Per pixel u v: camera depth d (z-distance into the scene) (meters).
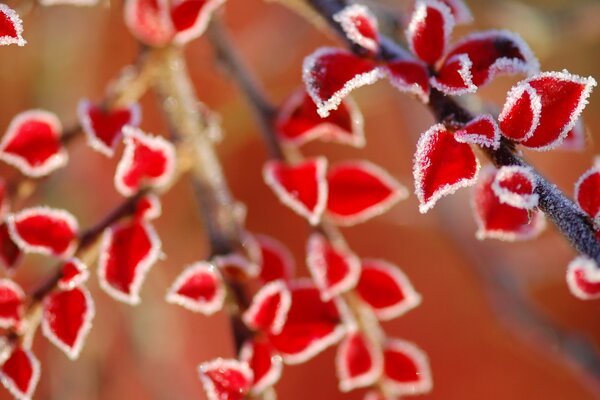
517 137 0.37
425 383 0.42
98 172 0.58
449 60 0.38
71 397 0.52
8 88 0.61
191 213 0.58
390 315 0.43
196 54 0.56
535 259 0.58
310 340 0.40
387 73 0.38
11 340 0.40
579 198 0.36
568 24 0.59
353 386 0.42
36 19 0.57
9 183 0.42
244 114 0.57
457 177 0.37
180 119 0.43
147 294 0.55
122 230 0.40
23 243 0.40
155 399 0.54
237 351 0.40
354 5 0.39
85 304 0.40
